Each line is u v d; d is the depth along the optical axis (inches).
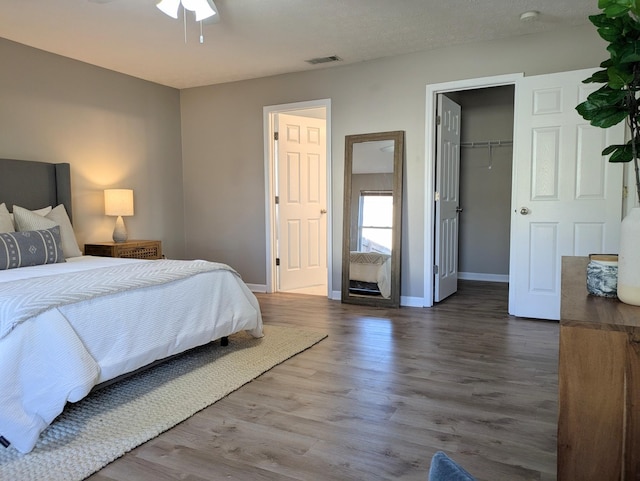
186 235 227.9
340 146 188.1
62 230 152.1
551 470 68.5
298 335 138.1
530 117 151.0
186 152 224.1
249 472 68.8
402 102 174.9
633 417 39.0
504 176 231.6
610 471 40.1
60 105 169.6
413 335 138.6
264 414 87.7
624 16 45.0
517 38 154.6
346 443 76.9
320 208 227.0
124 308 92.6
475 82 161.6
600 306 46.8
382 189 179.8
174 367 111.3
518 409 88.7
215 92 213.8
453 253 199.6
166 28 142.5
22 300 78.2
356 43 159.3
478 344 129.2
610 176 141.3
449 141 187.6
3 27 141.2
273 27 143.3
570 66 148.4
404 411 88.3
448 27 145.6
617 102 47.8
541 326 147.4
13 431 72.3
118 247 173.6
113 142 190.5
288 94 196.9
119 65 181.9
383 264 179.8
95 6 126.0
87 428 81.7
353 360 117.0
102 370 86.0
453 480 22.8
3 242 122.3
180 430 81.9
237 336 136.9
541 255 153.1
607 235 143.2
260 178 207.3
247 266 214.4
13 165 151.6
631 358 38.8
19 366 73.9
